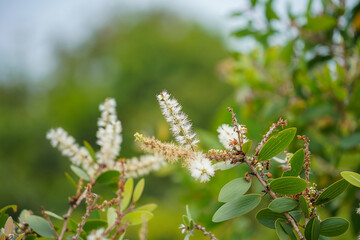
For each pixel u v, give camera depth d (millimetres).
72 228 765
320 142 1288
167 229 2250
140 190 777
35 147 8406
